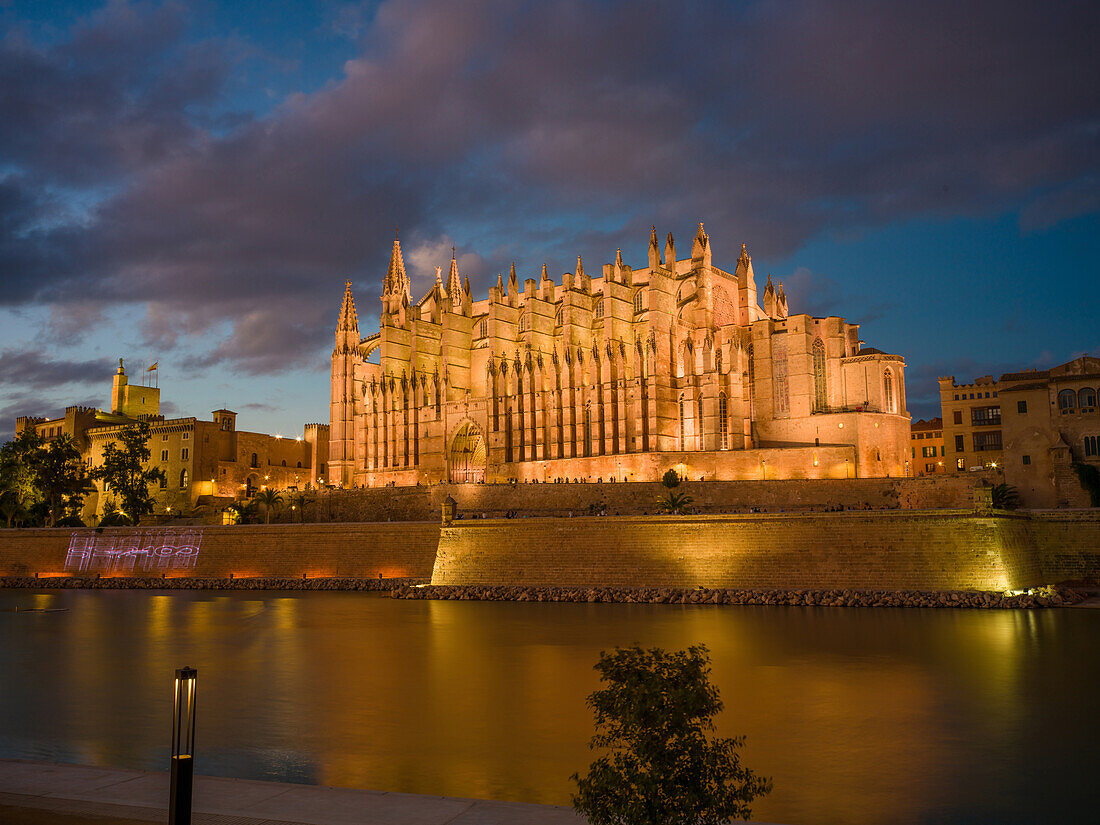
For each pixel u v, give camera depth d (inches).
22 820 701.3
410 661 1870.1
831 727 1251.2
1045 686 1476.4
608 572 3083.2
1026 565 2684.5
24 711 1444.4
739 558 2881.4
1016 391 3523.6
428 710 1416.1
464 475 5334.6
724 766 636.1
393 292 6200.8
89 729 1318.9
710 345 4456.2
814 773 1038.4
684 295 4940.9
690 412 4579.2
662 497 3718.0
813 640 1979.6
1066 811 902.4
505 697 1507.1
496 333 5275.6
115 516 5128.0
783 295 5305.1
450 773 1067.9
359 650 2027.6
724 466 4205.2
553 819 706.2
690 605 2733.8
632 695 628.4
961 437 4338.1
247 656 1975.9
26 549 4421.8
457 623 2472.9
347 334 5895.7
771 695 1455.5
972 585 2536.9
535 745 1195.3
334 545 3747.5
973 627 2096.5
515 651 1969.7
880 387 4286.4
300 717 1378.0
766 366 4485.7
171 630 2444.6
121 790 797.2
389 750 1176.2
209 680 1700.3
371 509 4660.4
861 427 4114.2
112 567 4217.5
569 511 4042.8
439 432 5344.5
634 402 4653.1
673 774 610.9
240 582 3782.0
